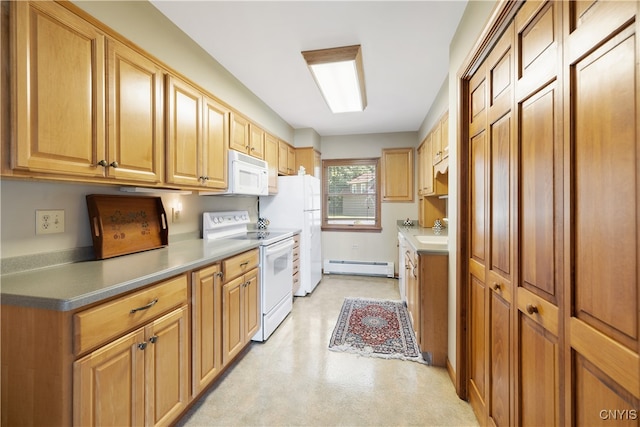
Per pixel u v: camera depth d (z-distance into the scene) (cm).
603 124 69
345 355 223
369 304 333
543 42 94
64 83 116
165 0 165
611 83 66
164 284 138
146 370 126
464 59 166
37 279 119
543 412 95
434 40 205
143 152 155
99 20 137
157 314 133
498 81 129
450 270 200
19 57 101
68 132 117
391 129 444
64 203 147
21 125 102
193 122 197
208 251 190
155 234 200
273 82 278
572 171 80
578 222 78
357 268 468
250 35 200
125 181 146
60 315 97
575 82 79
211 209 277
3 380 103
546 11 92
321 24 188
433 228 375
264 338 244
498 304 131
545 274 94
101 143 131
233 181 240
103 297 106
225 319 190
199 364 163
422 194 399
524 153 107
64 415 98
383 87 288
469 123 170
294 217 368
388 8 172
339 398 174
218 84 239
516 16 111
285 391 180
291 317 298
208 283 173
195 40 206
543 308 95
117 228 172
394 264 458
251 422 155
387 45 213
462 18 177
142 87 154
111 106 136
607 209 68
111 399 110
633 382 61
